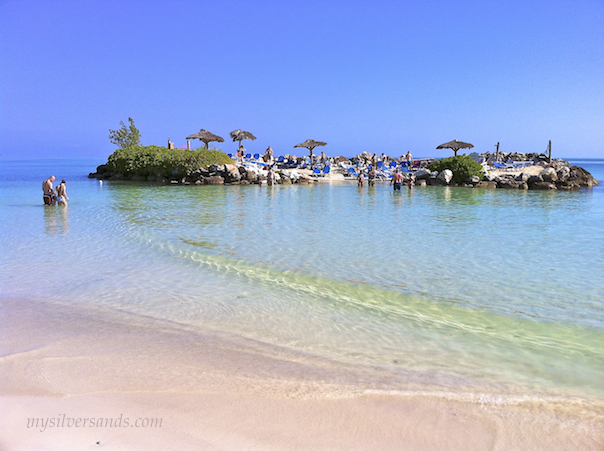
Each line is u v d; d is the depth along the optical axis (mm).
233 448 3041
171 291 7395
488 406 3693
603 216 16953
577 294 7289
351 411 3561
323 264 9336
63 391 3873
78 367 4406
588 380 4324
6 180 39250
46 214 17266
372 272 8703
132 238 12281
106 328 5660
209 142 42875
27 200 22609
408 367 4578
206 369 4398
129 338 5305
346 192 28375
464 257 9969
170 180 35594
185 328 5691
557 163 45031
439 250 10727
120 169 39031
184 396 3793
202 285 7773
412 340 5391
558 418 3514
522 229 13891
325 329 5738
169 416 3457
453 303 6867
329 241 11859
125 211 18250
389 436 3215
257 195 25953
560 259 9773
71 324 5805
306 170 44250
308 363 4625
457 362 4742
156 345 5078
